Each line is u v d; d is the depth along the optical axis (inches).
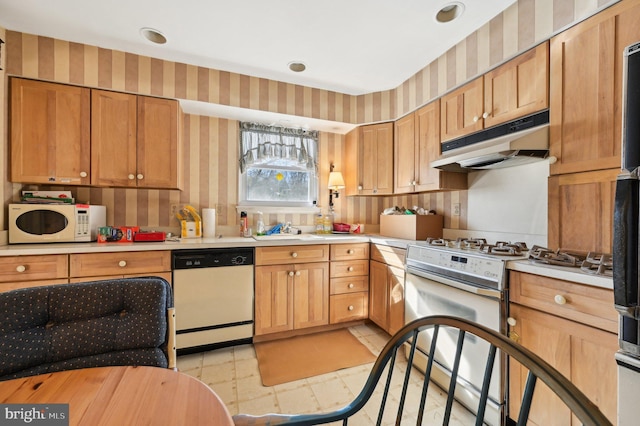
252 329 87.4
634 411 30.4
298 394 66.0
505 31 66.7
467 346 60.1
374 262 99.3
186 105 92.0
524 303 51.1
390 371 30.5
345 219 124.4
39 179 74.7
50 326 33.2
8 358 29.9
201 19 68.8
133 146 82.7
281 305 90.5
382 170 108.7
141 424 20.8
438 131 87.0
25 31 72.7
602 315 40.4
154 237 83.0
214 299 82.5
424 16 68.4
